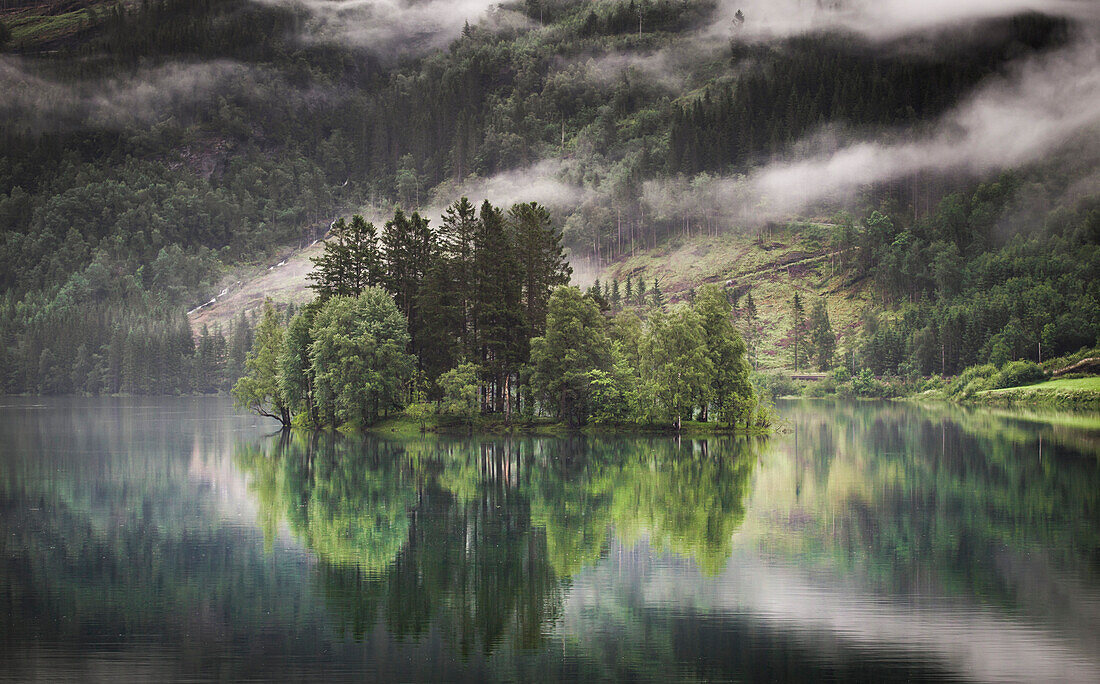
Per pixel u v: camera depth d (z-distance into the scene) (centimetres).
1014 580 5109
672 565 5475
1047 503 7562
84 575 5334
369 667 3891
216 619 4519
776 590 4941
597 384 13562
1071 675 3725
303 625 4425
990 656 3944
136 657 3997
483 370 14312
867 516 7000
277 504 7669
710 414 14650
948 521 6775
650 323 13538
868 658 3931
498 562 5591
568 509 7350
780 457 10906
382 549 5953
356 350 13938
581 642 4178
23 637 4244
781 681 3691
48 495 8181
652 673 3784
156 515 7175
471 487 8550
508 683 3678
